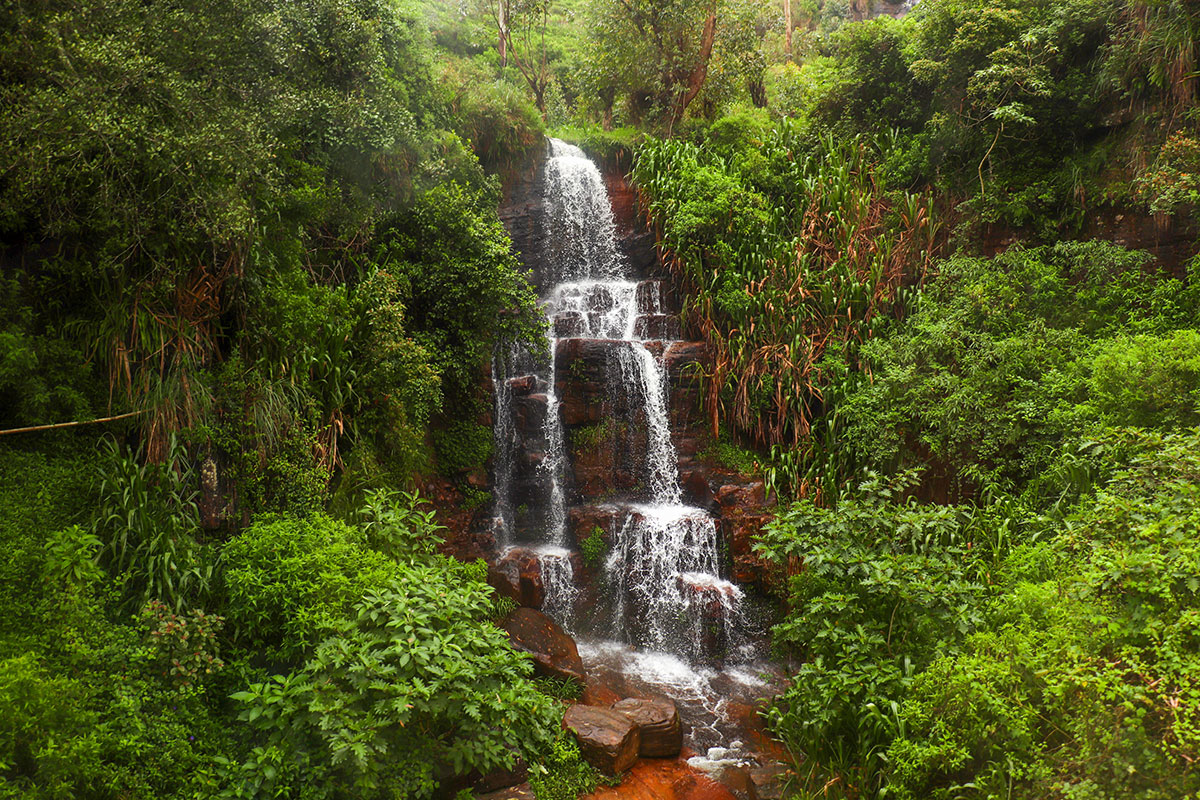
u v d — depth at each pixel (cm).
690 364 1334
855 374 1246
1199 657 436
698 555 1141
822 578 759
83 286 766
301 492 830
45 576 587
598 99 2089
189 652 621
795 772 705
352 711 569
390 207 1248
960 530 967
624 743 749
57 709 514
